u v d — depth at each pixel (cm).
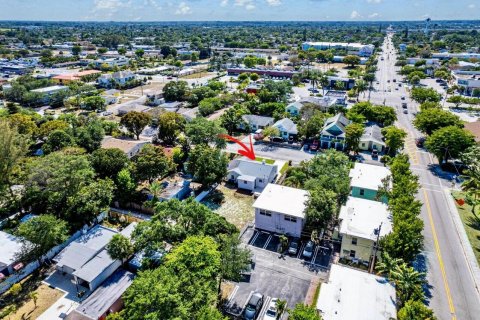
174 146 7319
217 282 3145
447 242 4312
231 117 8231
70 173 4581
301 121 8056
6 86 11738
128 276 3575
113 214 4850
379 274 3547
